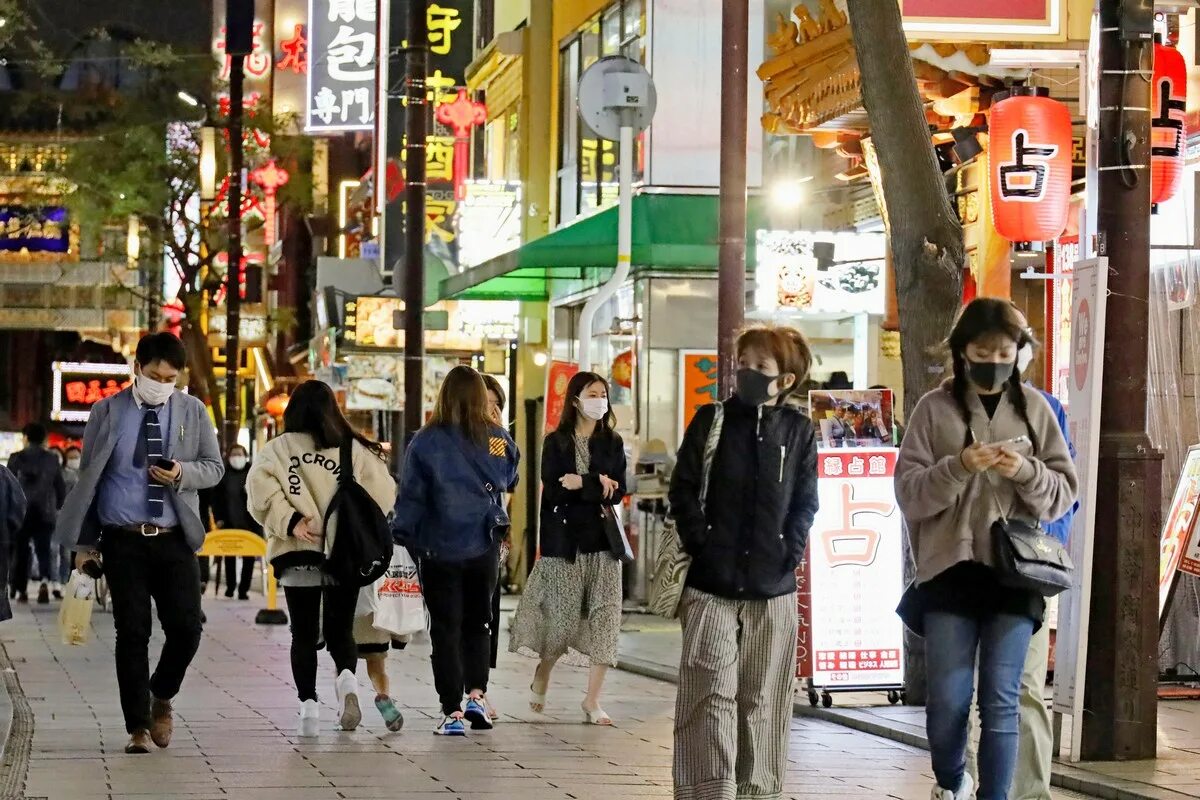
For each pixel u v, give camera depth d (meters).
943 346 12.94
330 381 54.31
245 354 92.62
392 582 19.19
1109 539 16.66
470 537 18.50
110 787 14.95
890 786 15.70
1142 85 16.78
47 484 40.47
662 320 37.62
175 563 17.20
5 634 31.83
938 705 12.53
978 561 12.44
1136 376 16.78
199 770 15.99
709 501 12.62
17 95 97.44
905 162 19.78
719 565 12.50
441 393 18.61
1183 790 15.01
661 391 37.62
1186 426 22.41
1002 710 12.39
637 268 37.84
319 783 15.35
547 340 46.28
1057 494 12.37
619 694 23.00
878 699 21.30
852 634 20.58
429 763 16.64
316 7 71.06
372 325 49.12
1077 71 26.80
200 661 26.67
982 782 12.41
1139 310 16.77
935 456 12.68
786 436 12.68
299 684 18.48
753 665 12.71
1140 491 16.70
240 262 61.12
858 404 21.17
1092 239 18.06
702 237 36.78
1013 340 12.45
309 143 73.12
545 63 46.47
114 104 75.88
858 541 20.58
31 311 105.12
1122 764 16.42
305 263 100.06
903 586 20.61
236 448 41.78
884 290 32.41
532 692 21.12
